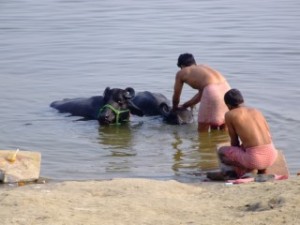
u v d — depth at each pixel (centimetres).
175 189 1767
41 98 2917
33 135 2506
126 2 4988
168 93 2966
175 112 2662
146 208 1590
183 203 1633
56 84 3100
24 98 2916
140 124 2666
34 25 4244
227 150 2047
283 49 3578
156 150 2373
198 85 2578
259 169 2016
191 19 4347
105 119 2619
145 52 3584
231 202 1638
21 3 4988
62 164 2219
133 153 2342
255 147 2006
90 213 1550
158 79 3145
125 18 4409
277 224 1462
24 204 1595
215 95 2530
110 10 4684
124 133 2559
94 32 4041
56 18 4434
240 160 2019
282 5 4778
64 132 2552
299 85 3014
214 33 3953
